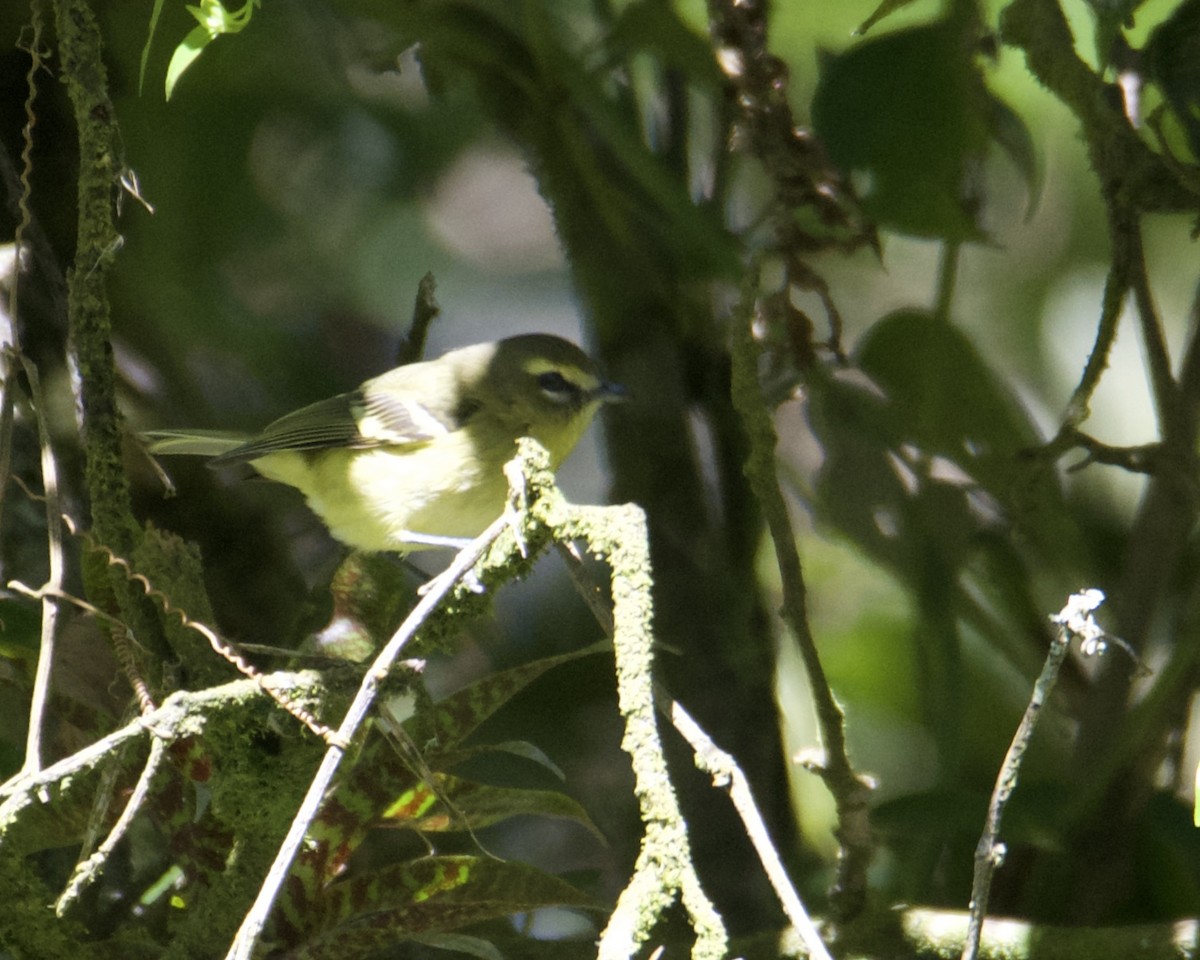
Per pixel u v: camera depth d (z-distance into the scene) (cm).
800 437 1243
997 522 927
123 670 621
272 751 598
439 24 891
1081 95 743
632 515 574
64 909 538
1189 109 742
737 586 896
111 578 639
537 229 1387
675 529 896
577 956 681
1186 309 1244
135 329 1020
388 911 605
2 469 638
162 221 1065
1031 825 762
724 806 857
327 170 1223
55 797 591
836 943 682
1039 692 532
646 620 553
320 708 575
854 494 898
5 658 680
